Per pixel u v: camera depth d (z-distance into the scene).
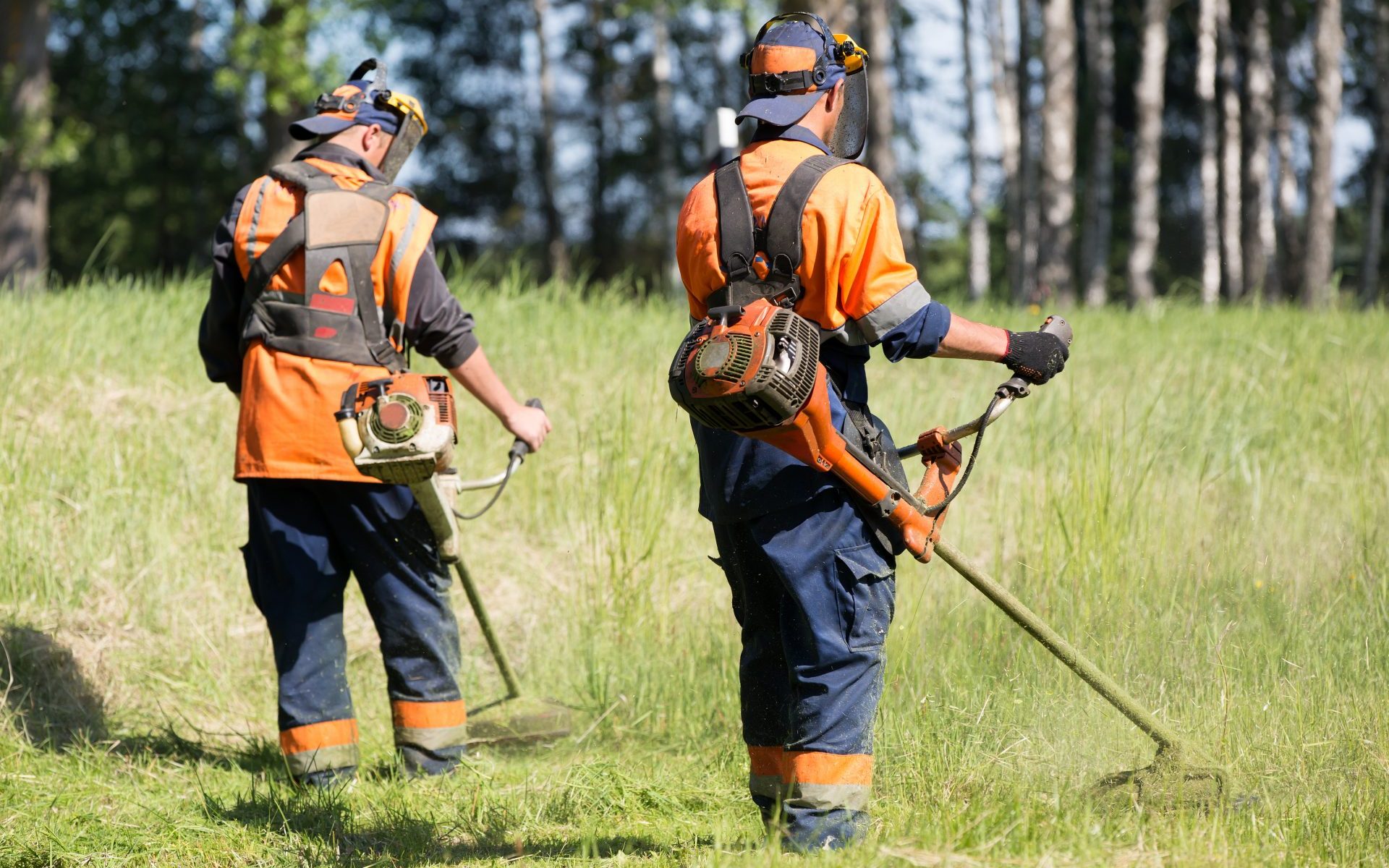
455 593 11.03
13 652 9.08
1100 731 7.37
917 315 5.46
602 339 15.74
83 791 7.38
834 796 5.50
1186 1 64.44
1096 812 6.07
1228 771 6.47
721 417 5.25
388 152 7.84
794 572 5.52
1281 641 8.24
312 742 7.54
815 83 5.75
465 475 12.49
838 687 5.52
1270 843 5.62
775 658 5.98
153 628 10.10
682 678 9.22
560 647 10.09
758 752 6.09
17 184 40.34
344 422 6.76
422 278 7.57
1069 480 10.91
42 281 16.50
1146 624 8.38
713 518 5.81
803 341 5.21
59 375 12.75
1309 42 68.56
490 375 7.84
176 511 11.34
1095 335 18.78
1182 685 7.74
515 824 6.84
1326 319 20.52
